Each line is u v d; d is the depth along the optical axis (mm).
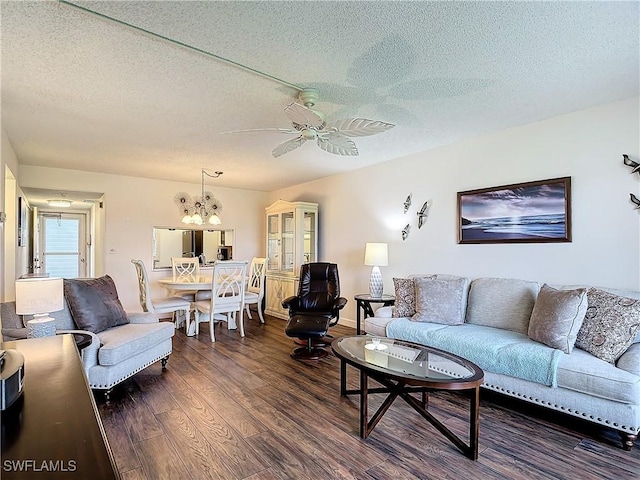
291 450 2100
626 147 2814
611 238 2885
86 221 8672
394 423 2438
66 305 3033
